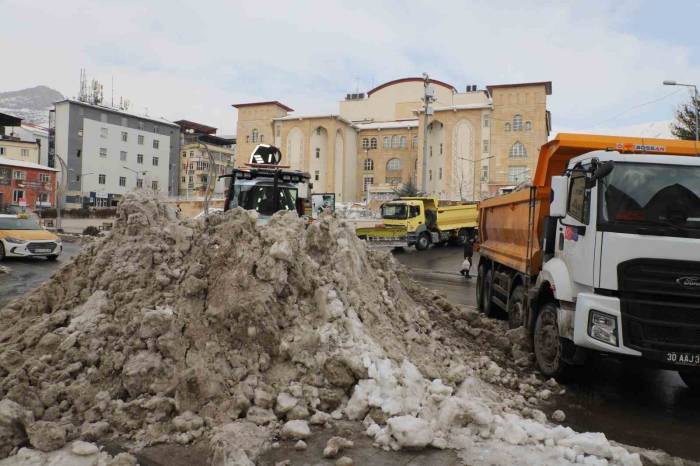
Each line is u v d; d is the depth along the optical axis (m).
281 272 5.43
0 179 60.69
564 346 6.23
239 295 5.21
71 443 4.11
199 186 88.12
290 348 5.03
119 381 4.72
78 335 5.07
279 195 12.90
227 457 3.78
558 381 6.62
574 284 6.12
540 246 7.67
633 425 5.35
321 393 4.82
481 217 12.68
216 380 4.64
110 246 6.42
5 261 18.83
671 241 5.43
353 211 54.12
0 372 4.90
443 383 5.33
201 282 5.44
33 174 64.31
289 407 4.57
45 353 5.02
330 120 78.94
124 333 5.05
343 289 5.99
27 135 87.62
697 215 5.55
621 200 5.67
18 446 4.04
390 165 82.38
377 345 5.37
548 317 6.75
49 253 19.17
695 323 5.41
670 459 4.43
